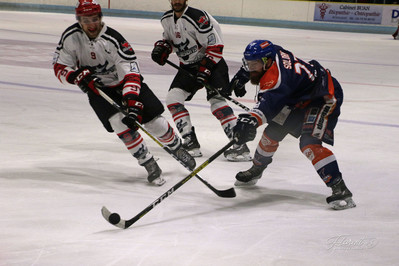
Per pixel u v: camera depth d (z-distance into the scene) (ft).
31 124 36.63
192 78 32.50
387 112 47.37
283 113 24.29
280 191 25.79
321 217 22.13
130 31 110.22
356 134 38.52
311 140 23.59
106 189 24.91
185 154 29.14
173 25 31.96
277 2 160.35
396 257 18.08
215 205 23.43
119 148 32.35
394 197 25.03
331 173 23.27
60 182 25.43
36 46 77.82
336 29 155.33
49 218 20.72
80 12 23.59
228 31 125.80
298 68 22.90
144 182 26.43
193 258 17.46
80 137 34.24
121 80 25.73
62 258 17.15
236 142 22.45
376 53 99.14
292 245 18.88
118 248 18.12
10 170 26.76
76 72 24.62
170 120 41.01
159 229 20.16
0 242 18.26
